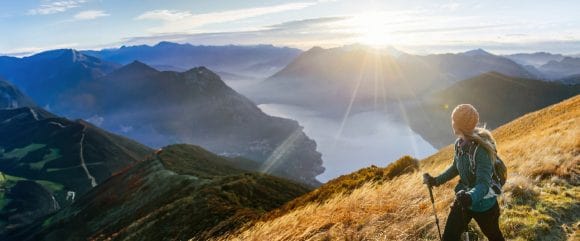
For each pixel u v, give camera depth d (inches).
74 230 2965.1
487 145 149.9
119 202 3004.4
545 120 1238.9
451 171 173.9
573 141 418.9
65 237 2940.5
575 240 207.6
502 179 159.8
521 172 345.1
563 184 300.7
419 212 264.2
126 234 1594.5
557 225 230.4
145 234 1407.5
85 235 2716.5
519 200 273.0
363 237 254.1
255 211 1268.5
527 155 425.4
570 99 1486.2
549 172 332.2
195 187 2121.1
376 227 260.5
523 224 233.6
